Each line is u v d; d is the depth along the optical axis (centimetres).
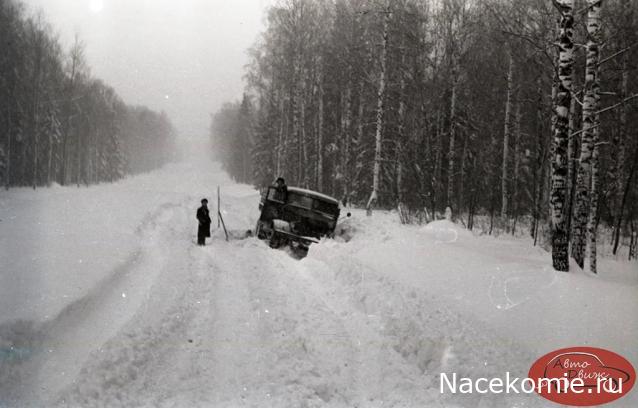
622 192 1988
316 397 485
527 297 781
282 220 1527
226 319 708
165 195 3838
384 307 749
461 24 2119
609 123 1967
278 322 693
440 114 2392
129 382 490
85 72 6550
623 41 1554
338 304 809
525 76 2127
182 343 606
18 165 4506
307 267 1098
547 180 2191
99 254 1038
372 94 2795
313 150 3688
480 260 1030
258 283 923
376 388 519
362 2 2812
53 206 2370
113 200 2981
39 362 508
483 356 580
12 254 971
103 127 8019
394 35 2256
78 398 443
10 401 430
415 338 625
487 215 2739
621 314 677
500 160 2777
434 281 907
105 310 709
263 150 5459
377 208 2944
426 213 2128
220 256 1222
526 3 1689
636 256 1639
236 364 550
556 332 654
